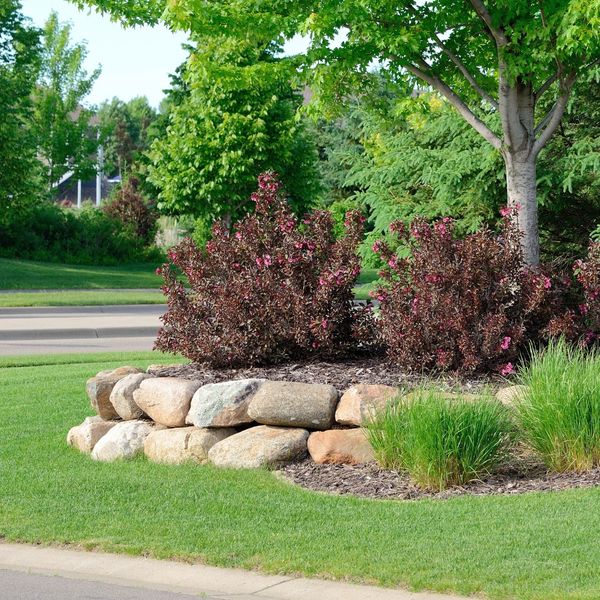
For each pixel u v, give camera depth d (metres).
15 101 40.72
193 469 8.52
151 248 53.59
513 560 5.79
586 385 8.10
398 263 10.26
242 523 6.84
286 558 6.00
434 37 11.36
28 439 10.09
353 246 10.60
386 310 10.12
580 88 17.00
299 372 9.73
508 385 9.30
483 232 9.94
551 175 16.61
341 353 10.35
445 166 17.23
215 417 8.86
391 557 5.96
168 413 9.19
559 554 5.85
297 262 10.38
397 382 9.28
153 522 6.91
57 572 6.00
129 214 54.50
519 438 8.27
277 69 11.48
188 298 10.75
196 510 7.21
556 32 9.94
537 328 10.08
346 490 7.76
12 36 41.81
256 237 10.82
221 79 11.61
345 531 6.57
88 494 7.73
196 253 10.85
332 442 8.49
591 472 7.80
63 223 50.62
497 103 11.07
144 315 27.03
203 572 5.91
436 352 9.63
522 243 10.91
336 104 12.85
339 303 10.40
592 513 6.65
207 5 10.77
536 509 6.86
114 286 38.00
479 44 11.97
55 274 40.72
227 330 10.05
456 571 5.65
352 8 10.36
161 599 5.46
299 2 10.88
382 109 13.45
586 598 5.09
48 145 62.09
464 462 7.71
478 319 9.69
